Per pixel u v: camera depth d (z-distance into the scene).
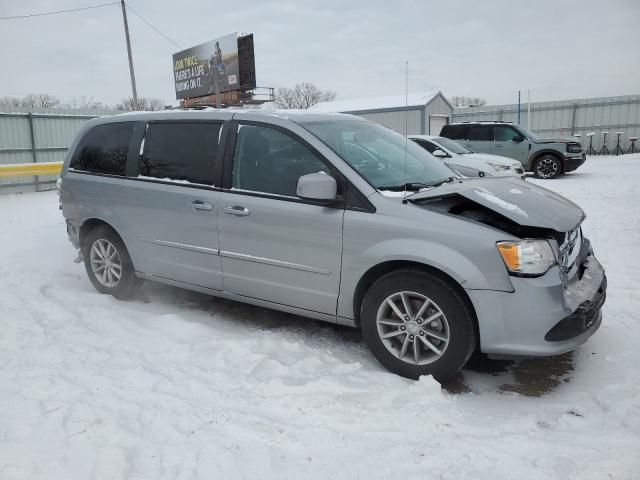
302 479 2.37
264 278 3.92
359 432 2.74
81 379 3.26
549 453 2.54
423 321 3.30
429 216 3.25
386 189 3.51
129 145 4.70
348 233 3.46
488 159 11.34
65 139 17.03
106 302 4.77
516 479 2.34
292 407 2.96
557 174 14.95
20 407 2.91
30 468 2.40
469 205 3.36
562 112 28.06
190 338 3.97
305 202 3.66
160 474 2.39
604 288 3.58
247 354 3.67
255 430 2.73
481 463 2.46
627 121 26.70
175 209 4.30
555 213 3.33
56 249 6.91
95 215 4.89
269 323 4.42
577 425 2.83
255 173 3.94
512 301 3.03
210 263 4.20
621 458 2.46
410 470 2.42
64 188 5.15
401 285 3.30
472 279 3.07
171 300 5.00
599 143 27.39
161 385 3.21
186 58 33.53
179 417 2.85
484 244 3.06
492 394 3.24
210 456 2.51
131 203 4.60
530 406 3.08
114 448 2.53
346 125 4.23
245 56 29.25
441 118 26.39
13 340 3.87
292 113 4.11
